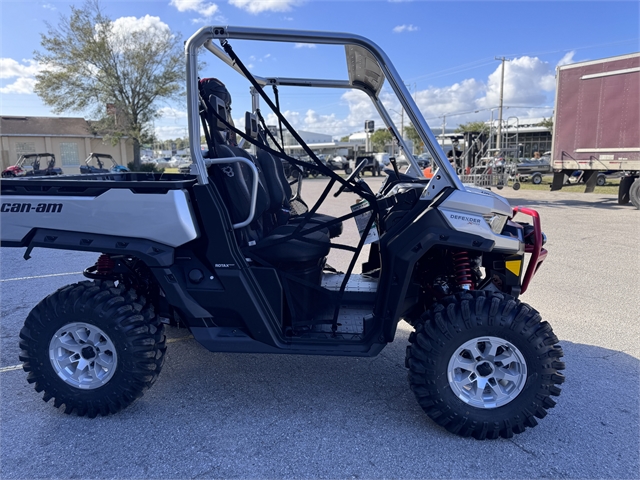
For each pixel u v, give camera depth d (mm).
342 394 3270
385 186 3697
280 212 3904
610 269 6305
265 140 4031
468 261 3084
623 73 11805
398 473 2441
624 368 3590
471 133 17531
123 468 2480
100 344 2928
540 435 2775
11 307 5031
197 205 2883
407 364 2822
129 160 38344
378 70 3551
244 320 2926
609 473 2438
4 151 34281
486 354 2738
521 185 22031
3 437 2764
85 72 31109
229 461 2533
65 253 7863
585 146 12906
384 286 2850
